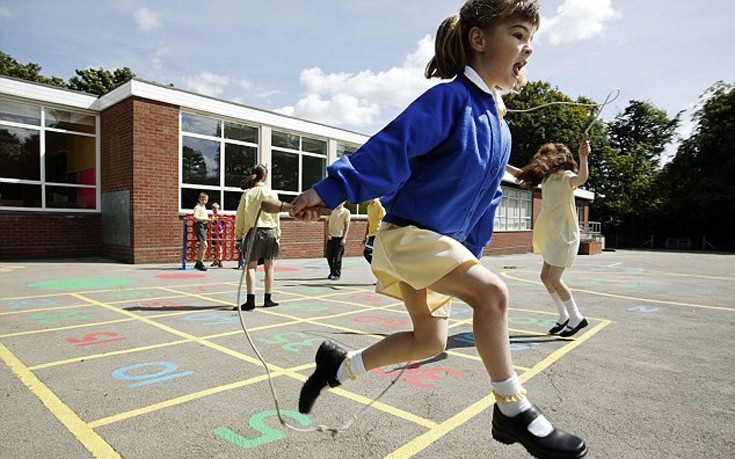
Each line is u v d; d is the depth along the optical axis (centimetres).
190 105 1302
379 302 717
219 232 1255
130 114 1202
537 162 512
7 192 1210
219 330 504
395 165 166
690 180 4000
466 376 366
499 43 189
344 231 1005
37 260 1227
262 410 290
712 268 1595
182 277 977
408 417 285
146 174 1217
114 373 356
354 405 302
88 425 265
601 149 4281
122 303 659
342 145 1794
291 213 167
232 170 1436
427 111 175
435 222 185
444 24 205
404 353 209
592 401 316
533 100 4044
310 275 1092
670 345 474
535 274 1281
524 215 2588
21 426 263
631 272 1404
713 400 320
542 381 358
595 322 595
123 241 1238
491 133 192
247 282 627
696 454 242
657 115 4991
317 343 455
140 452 235
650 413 296
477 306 174
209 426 266
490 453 241
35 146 1252
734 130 3769
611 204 4150
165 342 450
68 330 494
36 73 3334
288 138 1605
